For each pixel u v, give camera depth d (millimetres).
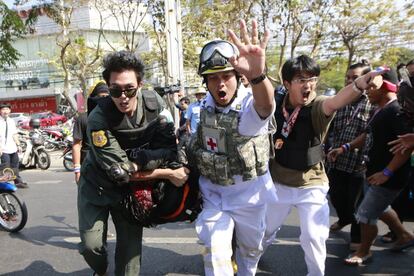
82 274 3936
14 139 8633
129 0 17797
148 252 4395
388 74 3559
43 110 39688
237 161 2521
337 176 4289
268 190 2723
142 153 2496
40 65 38781
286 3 15477
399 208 4992
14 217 5430
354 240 4191
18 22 10984
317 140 3037
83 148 4453
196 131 2648
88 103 2779
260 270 3828
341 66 23125
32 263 4254
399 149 3236
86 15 27859
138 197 2646
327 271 3736
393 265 3834
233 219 2693
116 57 2420
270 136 2705
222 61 2381
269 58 21984
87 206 2785
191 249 4453
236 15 16109
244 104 2465
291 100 3039
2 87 40312
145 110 2604
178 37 7656
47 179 9797
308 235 3014
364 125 4043
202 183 2760
